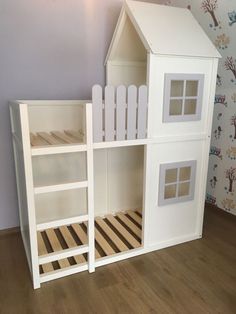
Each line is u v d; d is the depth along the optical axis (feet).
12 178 6.40
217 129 7.13
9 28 5.68
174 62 5.05
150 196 5.53
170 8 5.58
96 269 5.23
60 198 6.73
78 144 4.62
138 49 6.27
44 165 6.33
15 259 5.58
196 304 4.42
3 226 6.54
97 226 6.68
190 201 6.03
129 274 5.11
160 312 4.26
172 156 5.58
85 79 6.63
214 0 6.65
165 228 5.89
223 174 7.15
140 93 4.91
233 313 4.25
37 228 4.58
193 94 5.54
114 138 4.93
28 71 6.04
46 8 5.90
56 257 4.83
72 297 4.56
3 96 5.94
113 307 4.36
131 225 6.68
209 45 5.37
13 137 5.91
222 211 7.29
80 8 6.21
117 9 6.59
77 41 6.35
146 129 5.14
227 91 6.72
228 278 5.02
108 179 7.16
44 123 6.14
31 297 4.56
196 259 5.57
